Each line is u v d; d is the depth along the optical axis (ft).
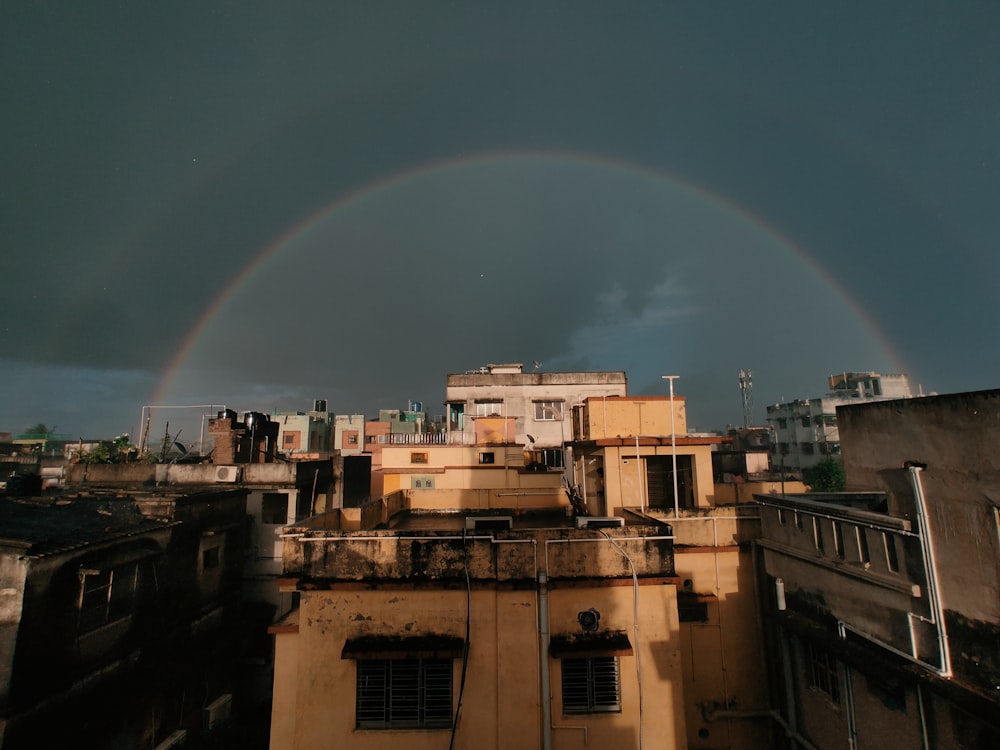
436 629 40.75
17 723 44.86
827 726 41.09
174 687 65.41
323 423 215.92
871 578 34.37
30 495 75.46
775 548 46.14
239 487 95.71
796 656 45.91
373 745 39.52
